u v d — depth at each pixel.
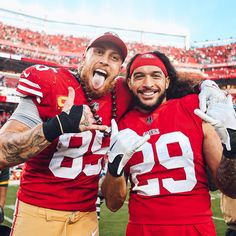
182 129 1.92
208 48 28.89
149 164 1.92
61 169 1.89
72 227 1.97
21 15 27.02
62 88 1.89
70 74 1.98
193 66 27.95
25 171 1.98
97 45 1.96
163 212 1.84
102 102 2.03
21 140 1.57
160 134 1.94
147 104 2.00
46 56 24.88
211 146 1.89
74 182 1.92
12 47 23.73
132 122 2.05
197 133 1.92
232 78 25.08
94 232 2.08
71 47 26.66
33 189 1.91
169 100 2.09
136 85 2.03
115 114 2.07
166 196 1.86
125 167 2.04
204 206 1.88
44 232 1.88
